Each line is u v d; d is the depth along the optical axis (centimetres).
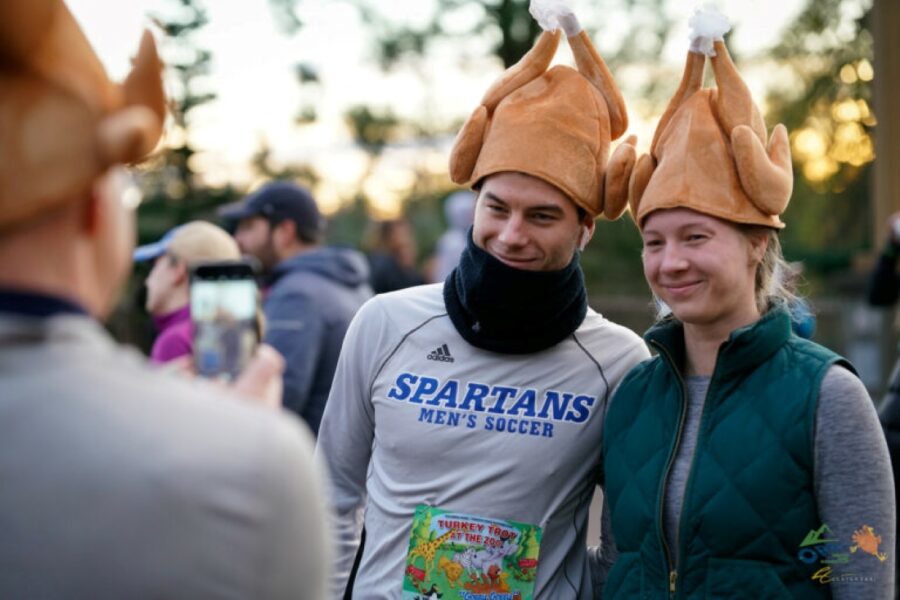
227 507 119
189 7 843
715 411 221
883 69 870
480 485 254
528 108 254
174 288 378
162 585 116
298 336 414
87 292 129
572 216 252
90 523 115
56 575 114
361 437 276
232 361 145
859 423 210
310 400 421
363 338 272
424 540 254
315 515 128
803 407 211
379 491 266
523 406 256
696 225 224
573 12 261
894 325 816
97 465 117
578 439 256
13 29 120
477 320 256
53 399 119
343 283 435
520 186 248
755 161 223
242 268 147
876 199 880
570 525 259
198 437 121
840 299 1045
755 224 226
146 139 128
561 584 255
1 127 120
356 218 1427
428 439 257
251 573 120
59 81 123
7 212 119
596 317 272
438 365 263
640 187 236
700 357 232
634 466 231
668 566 219
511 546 251
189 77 851
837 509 208
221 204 856
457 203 939
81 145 123
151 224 831
